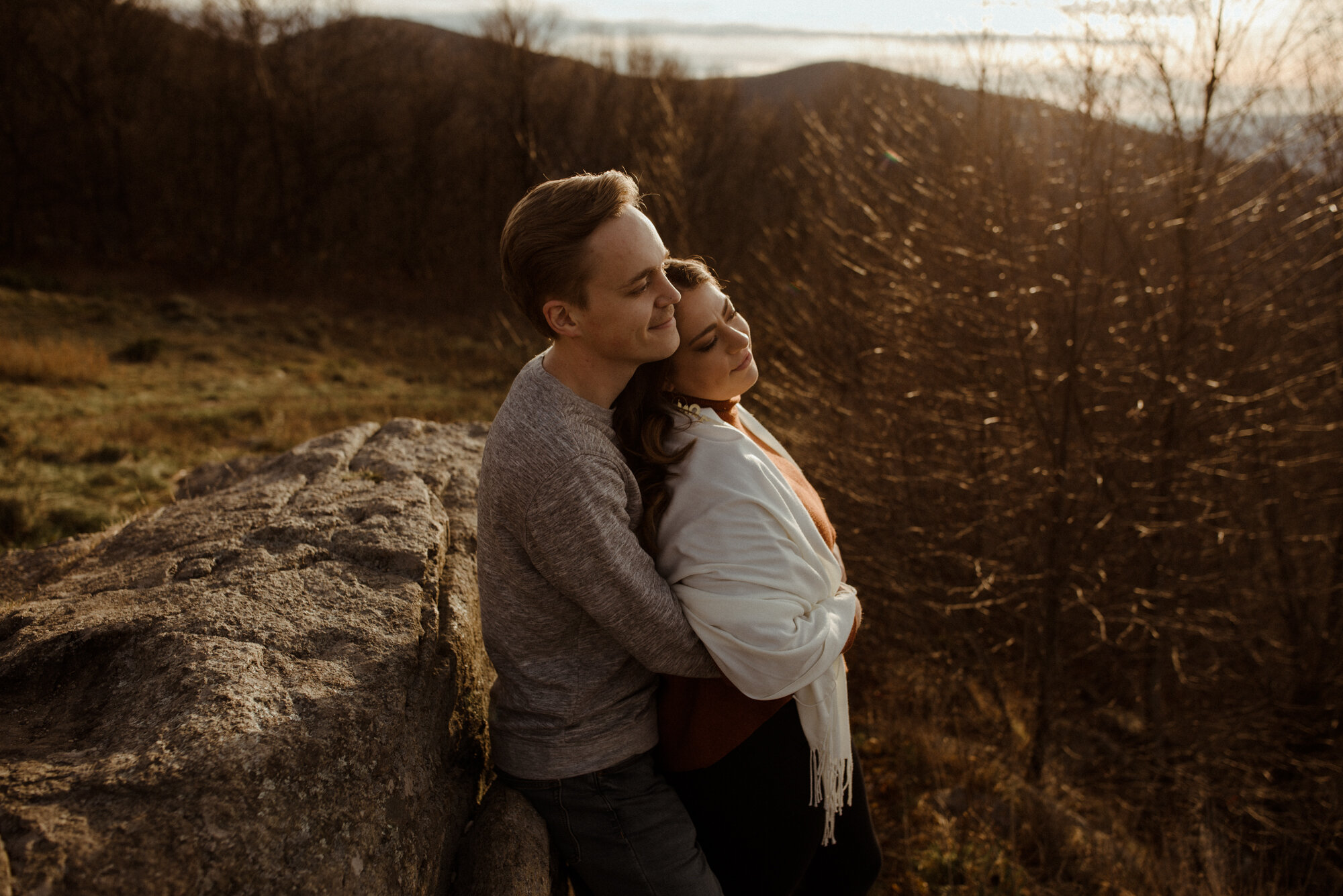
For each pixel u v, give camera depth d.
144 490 6.49
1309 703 5.08
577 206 1.21
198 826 1.02
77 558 2.02
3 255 26.30
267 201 32.09
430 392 14.91
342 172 33.78
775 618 1.33
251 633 1.43
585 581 1.26
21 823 0.96
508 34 30.50
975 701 5.00
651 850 1.43
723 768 1.50
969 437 4.84
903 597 4.95
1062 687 4.72
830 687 1.48
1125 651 5.02
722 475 1.37
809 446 5.33
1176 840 3.64
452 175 33.44
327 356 18.67
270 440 9.48
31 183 28.52
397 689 1.38
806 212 6.17
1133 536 4.73
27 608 1.56
